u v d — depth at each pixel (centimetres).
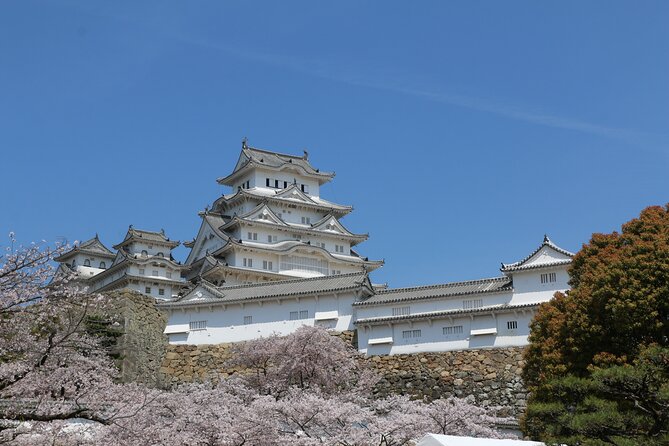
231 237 8050
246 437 3008
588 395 2766
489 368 4775
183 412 3025
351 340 5347
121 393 2703
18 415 2245
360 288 5428
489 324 4888
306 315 5562
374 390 5022
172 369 5675
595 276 3500
